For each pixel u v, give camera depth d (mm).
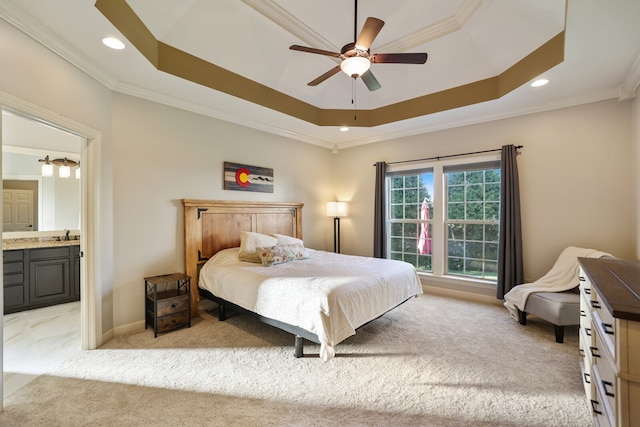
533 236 3551
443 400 1889
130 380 2121
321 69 3543
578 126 3256
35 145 4055
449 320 3277
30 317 3363
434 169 4371
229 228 3854
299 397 1929
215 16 2605
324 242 5484
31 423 1678
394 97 4059
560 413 1753
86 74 2512
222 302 3148
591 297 1533
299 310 2381
